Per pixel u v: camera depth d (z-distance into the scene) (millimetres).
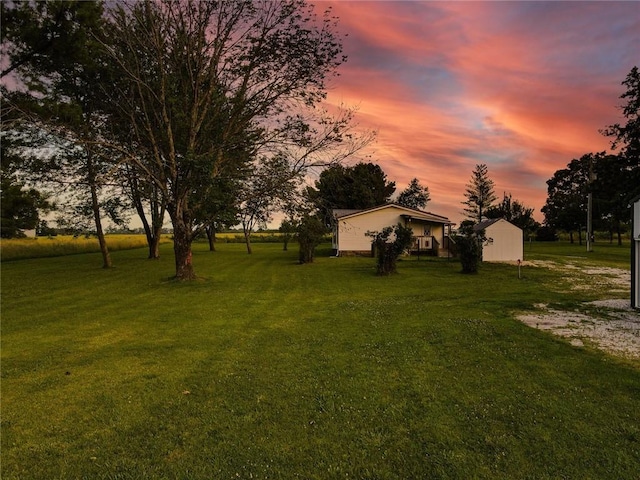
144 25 16188
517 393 5051
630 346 7012
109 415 4629
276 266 23891
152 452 3834
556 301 11609
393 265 19141
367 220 32562
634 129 34031
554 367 5957
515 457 3645
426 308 10688
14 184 13656
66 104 14492
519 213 60594
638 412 4492
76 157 20281
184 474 3467
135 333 8469
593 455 3662
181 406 4844
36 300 12633
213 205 15797
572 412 4504
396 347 7121
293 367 6195
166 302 12156
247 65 17047
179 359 6684
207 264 25500
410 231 19359
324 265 24328
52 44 12930
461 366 6082
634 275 10586
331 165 17109
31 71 14531
